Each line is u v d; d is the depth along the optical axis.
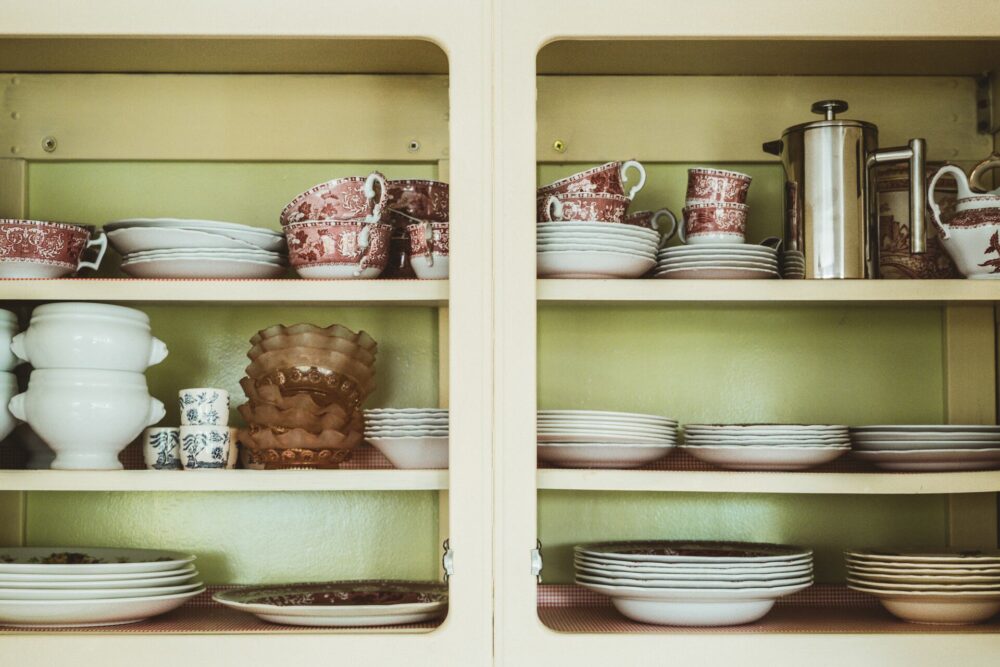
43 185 1.41
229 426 1.36
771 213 1.41
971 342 1.38
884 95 1.41
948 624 1.18
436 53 1.30
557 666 1.10
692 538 1.39
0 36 1.17
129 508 1.38
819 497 1.39
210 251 1.19
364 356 1.25
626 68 1.38
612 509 1.39
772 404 1.39
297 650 1.10
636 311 1.40
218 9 1.16
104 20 1.15
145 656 1.10
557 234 1.17
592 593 1.34
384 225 1.22
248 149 1.40
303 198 1.21
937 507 1.39
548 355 1.39
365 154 1.40
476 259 1.13
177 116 1.41
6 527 1.36
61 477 1.16
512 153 1.14
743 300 1.19
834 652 1.12
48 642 1.10
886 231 1.27
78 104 1.40
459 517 1.11
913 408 1.40
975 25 1.17
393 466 1.26
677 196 1.41
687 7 1.16
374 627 1.13
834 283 1.19
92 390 1.18
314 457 1.20
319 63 1.36
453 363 1.12
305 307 1.37
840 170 1.20
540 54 1.30
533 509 1.12
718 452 1.20
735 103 1.41
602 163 1.41
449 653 1.10
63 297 1.19
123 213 1.41
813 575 1.35
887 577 1.19
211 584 1.38
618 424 1.18
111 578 1.16
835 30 1.16
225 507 1.39
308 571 1.38
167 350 1.27
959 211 1.20
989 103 1.41
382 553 1.38
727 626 1.16
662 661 1.11
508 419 1.12
